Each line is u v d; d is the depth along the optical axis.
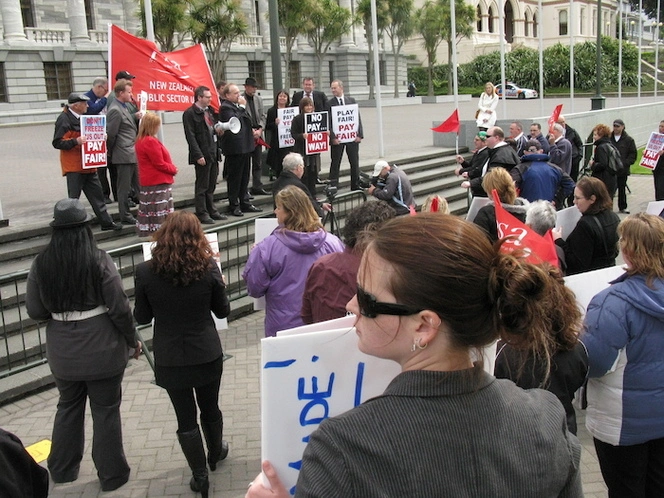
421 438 1.17
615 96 45.72
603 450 3.08
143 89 9.59
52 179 12.92
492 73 54.91
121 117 8.64
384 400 1.22
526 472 1.22
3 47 34.94
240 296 7.93
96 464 4.18
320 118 10.77
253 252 4.41
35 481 1.97
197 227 3.89
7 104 35.56
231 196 9.89
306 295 3.61
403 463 1.15
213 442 4.32
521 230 4.09
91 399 4.13
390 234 1.30
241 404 5.41
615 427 2.95
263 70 48.28
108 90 9.82
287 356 1.72
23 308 6.82
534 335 1.33
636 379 2.87
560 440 1.31
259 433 4.93
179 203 10.03
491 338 1.29
